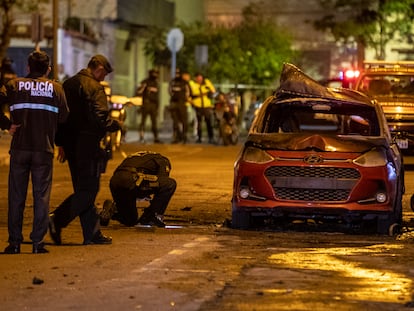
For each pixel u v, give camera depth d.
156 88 44.72
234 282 12.34
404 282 12.41
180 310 10.80
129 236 16.75
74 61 55.62
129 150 39.34
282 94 19.20
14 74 40.66
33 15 37.19
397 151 18.62
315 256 14.49
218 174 29.50
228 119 44.22
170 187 18.05
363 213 17.41
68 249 15.15
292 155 17.58
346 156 17.48
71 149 15.49
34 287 12.05
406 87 32.19
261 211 17.64
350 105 19.19
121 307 10.96
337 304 11.09
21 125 14.52
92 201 15.65
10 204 14.70
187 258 14.20
